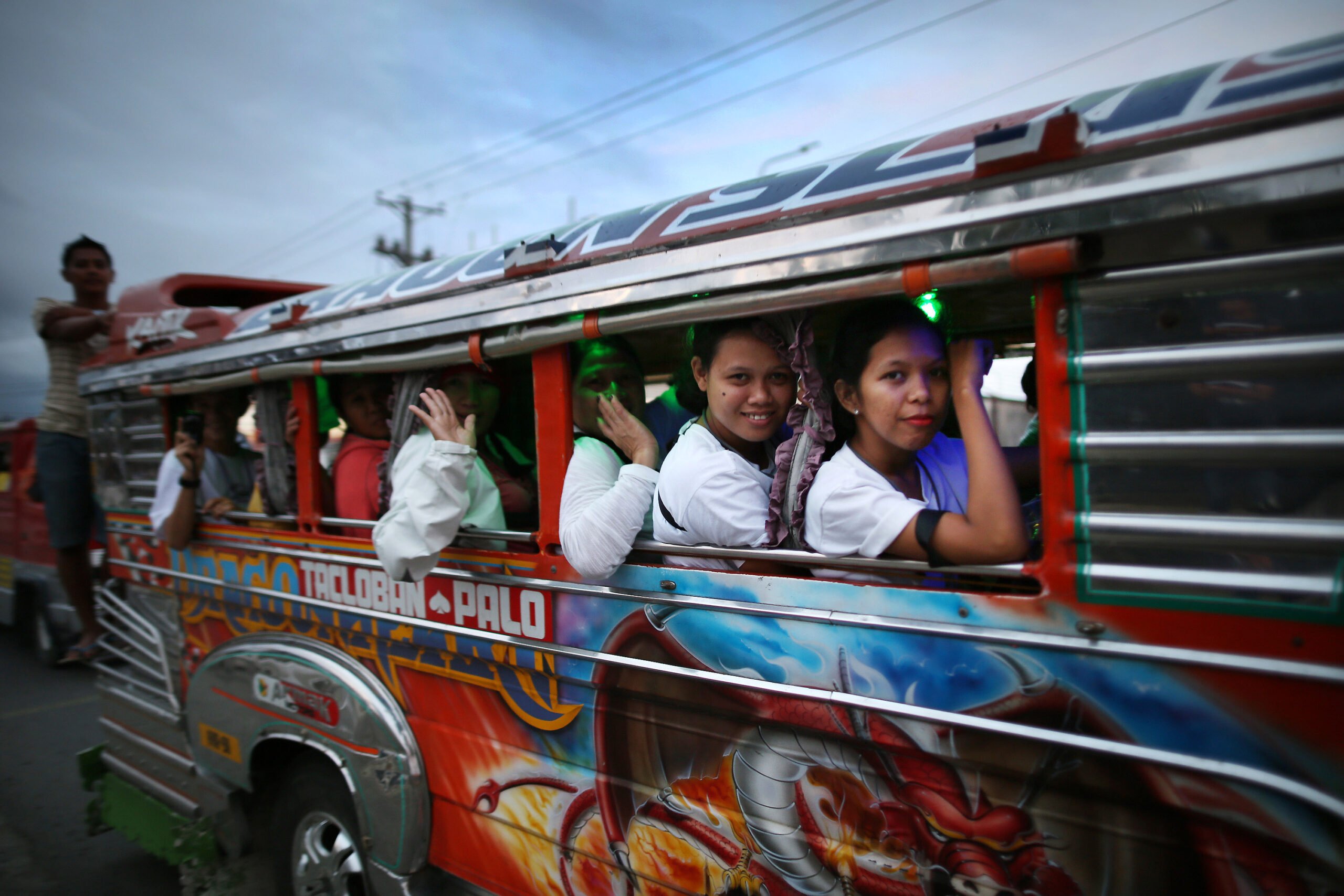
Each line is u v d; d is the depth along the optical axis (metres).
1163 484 1.24
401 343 2.38
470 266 2.32
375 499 2.71
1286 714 1.14
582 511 1.95
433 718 2.46
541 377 2.10
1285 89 1.15
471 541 2.35
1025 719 1.36
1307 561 1.13
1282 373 1.14
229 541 3.18
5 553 8.05
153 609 3.69
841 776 1.60
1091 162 1.26
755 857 1.74
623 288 1.85
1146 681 1.25
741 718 1.74
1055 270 1.28
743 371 1.84
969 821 1.45
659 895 1.92
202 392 3.31
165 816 3.40
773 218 1.64
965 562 1.48
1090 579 1.29
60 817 4.33
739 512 1.80
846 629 1.57
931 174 1.47
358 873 2.69
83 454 5.66
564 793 2.11
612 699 1.99
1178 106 1.24
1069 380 1.31
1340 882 1.11
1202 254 1.19
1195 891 1.23
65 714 5.91
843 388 1.75
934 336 1.65
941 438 1.89
